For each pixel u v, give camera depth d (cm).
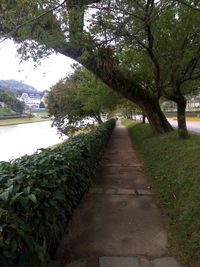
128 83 690
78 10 334
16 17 307
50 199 181
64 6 324
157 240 239
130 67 617
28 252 133
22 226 126
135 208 325
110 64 564
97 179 479
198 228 234
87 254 217
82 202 349
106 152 831
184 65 505
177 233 246
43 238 175
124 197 369
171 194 343
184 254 212
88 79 1209
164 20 434
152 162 559
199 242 215
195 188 304
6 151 471
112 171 545
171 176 397
